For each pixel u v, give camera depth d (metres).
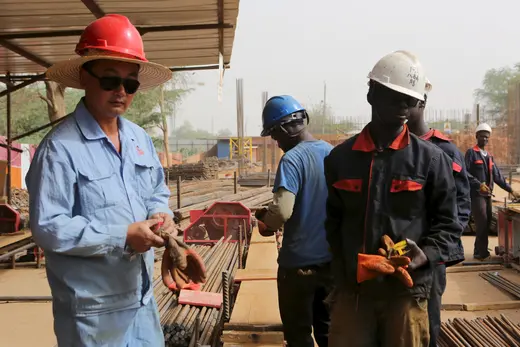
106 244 2.17
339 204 2.68
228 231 7.77
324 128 41.78
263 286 4.30
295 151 3.49
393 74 2.44
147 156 2.59
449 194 2.49
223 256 6.79
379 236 2.48
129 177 2.42
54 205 2.16
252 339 3.31
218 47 8.64
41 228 2.12
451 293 6.30
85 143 2.29
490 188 7.91
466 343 4.32
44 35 7.48
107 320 2.30
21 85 8.48
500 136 32.25
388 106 2.43
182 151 56.88
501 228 7.80
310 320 3.54
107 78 2.28
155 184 2.69
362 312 2.53
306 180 3.43
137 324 2.51
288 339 3.55
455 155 3.52
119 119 2.51
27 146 22.55
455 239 2.48
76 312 2.25
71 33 7.46
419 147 2.48
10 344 4.74
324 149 3.57
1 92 8.44
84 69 2.33
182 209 10.45
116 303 2.32
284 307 3.54
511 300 5.95
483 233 7.82
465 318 5.13
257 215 3.65
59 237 2.10
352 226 2.57
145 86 2.93
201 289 5.27
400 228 2.46
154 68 2.58
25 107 32.38
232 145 41.56
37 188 2.17
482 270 7.37
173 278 2.38
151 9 6.62
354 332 2.54
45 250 2.26
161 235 2.28
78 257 2.24
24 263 7.72
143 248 2.24
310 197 3.44
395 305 2.45
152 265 2.58
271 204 3.40
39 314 5.53
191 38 7.99
